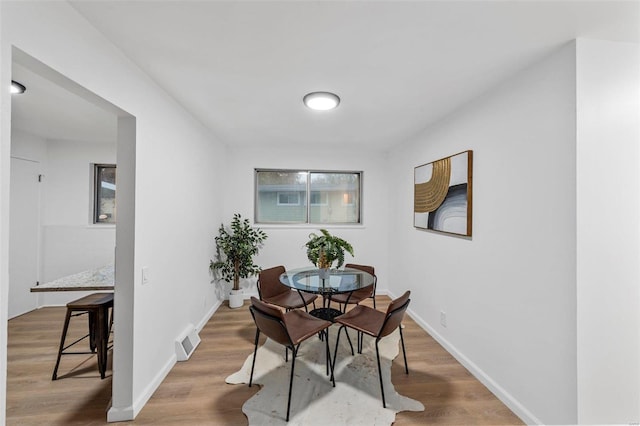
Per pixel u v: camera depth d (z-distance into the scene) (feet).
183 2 3.76
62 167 11.60
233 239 11.50
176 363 7.27
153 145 6.13
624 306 4.51
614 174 4.52
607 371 4.48
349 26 4.27
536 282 5.15
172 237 7.14
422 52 4.98
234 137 10.97
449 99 6.99
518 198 5.57
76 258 11.66
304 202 13.38
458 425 5.25
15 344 8.25
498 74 5.71
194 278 8.82
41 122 9.18
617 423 4.49
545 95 5.00
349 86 6.36
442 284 8.34
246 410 5.56
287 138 11.03
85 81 4.19
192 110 7.95
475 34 4.44
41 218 11.25
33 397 5.91
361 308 7.54
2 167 3.03
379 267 13.48
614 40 4.57
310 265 13.01
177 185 7.41
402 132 10.01
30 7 3.36
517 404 5.50
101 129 9.98
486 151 6.50
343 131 9.96
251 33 4.46
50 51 3.62
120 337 5.37
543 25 4.18
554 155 4.81
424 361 7.41
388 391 6.17
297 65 5.46
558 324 4.72
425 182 9.30
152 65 5.47
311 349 8.01
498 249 6.09
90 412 5.50
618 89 4.59
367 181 13.41
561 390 4.67
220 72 5.75
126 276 5.40
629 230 4.53
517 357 5.57
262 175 13.15
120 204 5.43
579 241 4.42
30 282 10.86
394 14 3.98
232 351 7.93
